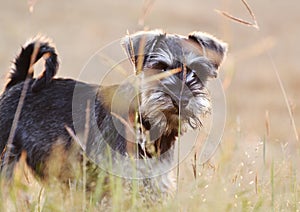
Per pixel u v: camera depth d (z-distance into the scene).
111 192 10.25
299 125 26.05
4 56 32.12
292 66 39.97
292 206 10.14
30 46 13.02
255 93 33.03
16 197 10.44
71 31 44.84
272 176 10.03
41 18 47.81
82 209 10.10
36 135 12.34
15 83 13.20
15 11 48.78
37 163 12.21
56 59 12.88
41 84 12.74
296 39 49.38
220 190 9.89
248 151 11.79
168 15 53.22
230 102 27.45
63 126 12.18
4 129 12.66
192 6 57.66
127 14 53.22
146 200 10.59
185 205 9.73
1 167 12.25
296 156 11.53
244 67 39.03
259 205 9.71
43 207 9.95
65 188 11.23
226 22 12.67
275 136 22.64
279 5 62.38
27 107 12.62
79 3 55.19
